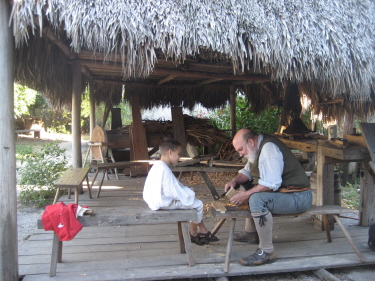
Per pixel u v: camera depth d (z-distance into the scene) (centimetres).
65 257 300
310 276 291
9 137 241
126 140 715
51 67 462
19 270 272
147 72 285
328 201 375
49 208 264
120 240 342
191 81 781
